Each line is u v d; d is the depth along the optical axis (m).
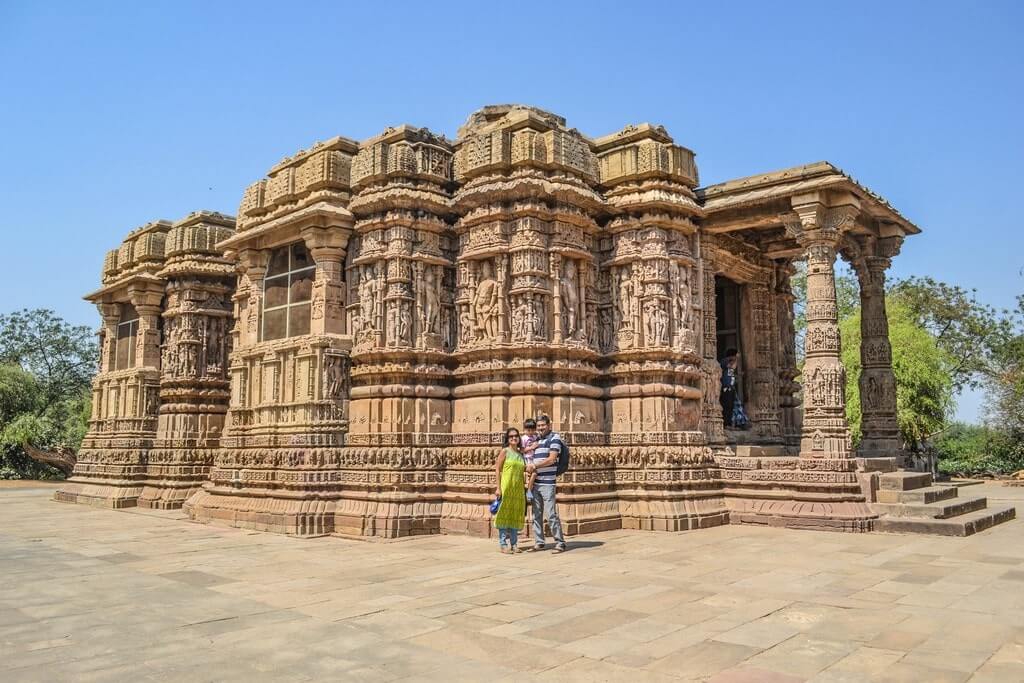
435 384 14.70
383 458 14.11
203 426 20.62
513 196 14.35
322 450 14.68
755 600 7.97
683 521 13.88
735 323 19.36
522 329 14.10
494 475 13.64
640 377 14.85
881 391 17.64
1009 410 37.94
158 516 17.91
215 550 12.09
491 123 16.47
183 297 20.91
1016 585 8.63
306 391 15.18
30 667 5.90
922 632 6.68
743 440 18.09
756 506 14.77
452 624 7.09
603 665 5.84
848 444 14.37
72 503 22.14
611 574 9.56
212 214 21.59
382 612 7.59
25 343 48.59
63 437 39.47
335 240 15.30
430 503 14.10
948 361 37.94
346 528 13.92
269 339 16.69
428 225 14.85
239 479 15.88
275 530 14.43
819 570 9.69
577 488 13.71
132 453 21.36
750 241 18.45
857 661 5.88
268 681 5.53
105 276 24.03
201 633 6.87
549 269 14.51
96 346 50.38
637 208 15.16
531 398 13.82
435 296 14.98
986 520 13.88
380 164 14.93
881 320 17.81
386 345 14.62
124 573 10.02
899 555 10.80
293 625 7.12
